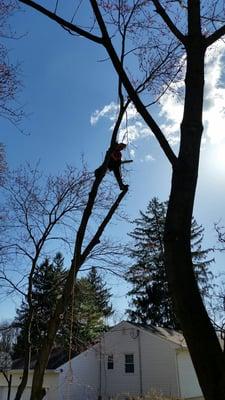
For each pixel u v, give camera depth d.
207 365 2.43
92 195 7.16
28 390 24.91
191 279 2.63
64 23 4.32
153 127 3.28
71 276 7.55
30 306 11.62
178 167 2.95
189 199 2.85
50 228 12.25
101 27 4.11
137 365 25.44
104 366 26.34
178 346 24.27
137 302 39.38
